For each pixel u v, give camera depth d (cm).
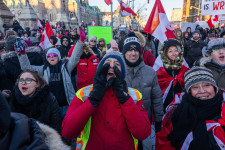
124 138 143
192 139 147
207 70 152
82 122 134
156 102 239
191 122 150
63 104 300
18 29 1216
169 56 280
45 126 118
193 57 517
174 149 162
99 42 673
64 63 299
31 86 207
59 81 292
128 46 229
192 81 150
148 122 156
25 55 294
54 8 6594
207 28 1343
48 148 105
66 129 139
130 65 234
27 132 87
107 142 139
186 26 1033
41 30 1262
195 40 546
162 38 349
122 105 137
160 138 174
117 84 136
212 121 144
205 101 146
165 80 286
